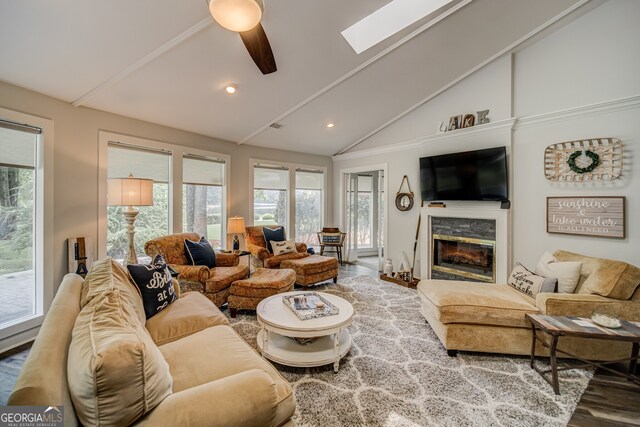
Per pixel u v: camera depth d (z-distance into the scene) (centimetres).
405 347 239
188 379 122
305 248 473
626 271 211
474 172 369
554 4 281
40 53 224
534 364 214
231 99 343
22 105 250
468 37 314
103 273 165
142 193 294
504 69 350
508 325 222
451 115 404
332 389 184
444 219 411
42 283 262
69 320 115
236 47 261
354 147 560
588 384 192
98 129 310
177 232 388
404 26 286
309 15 242
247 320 293
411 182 462
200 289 296
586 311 208
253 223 498
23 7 188
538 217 326
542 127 323
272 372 131
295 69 310
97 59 242
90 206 302
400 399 175
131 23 214
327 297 257
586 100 295
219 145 447
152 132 361
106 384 78
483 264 374
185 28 229
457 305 228
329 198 617
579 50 299
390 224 492
